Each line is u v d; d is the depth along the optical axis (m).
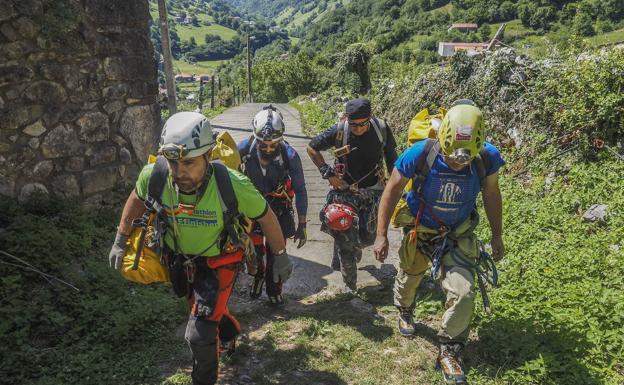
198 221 3.04
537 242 5.68
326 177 4.88
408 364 3.85
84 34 6.23
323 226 4.98
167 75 12.04
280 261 3.43
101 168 6.58
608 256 5.07
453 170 3.56
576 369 3.53
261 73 58.12
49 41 5.87
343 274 4.91
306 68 56.31
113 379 3.63
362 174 4.91
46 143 6.02
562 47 9.21
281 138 4.34
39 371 3.70
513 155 8.28
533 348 3.73
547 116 8.05
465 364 3.79
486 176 3.64
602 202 6.34
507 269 5.18
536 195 7.23
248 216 3.18
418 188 3.67
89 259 5.37
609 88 7.29
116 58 6.61
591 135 7.39
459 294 3.46
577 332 3.84
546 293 4.52
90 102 6.39
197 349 3.05
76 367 3.71
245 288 5.21
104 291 4.71
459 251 3.65
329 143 4.91
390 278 5.47
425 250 3.84
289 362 3.90
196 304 3.07
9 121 5.68
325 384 3.65
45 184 6.07
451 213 3.68
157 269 3.22
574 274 4.82
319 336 4.27
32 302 4.37
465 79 10.22
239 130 16.75
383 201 3.76
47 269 4.95
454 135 3.31
